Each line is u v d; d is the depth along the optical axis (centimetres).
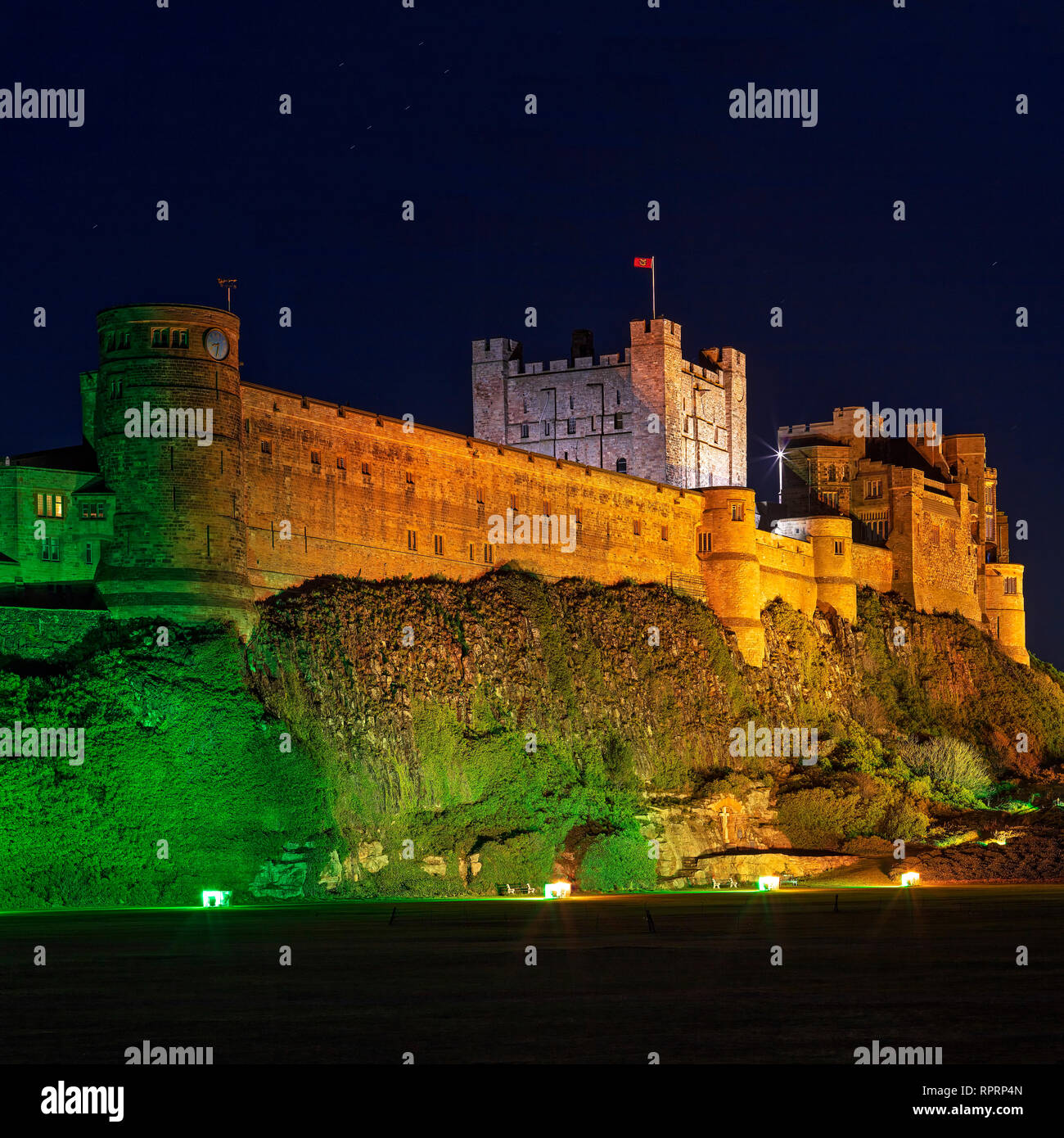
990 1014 3688
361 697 10369
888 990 4150
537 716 11738
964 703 16938
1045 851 11612
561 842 10531
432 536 12144
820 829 12225
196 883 8800
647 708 12769
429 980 4403
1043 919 6975
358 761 10044
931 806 13300
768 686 14350
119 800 8781
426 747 10569
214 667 9525
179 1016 3719
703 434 17062
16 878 8312
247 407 10506
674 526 14538
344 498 11331
